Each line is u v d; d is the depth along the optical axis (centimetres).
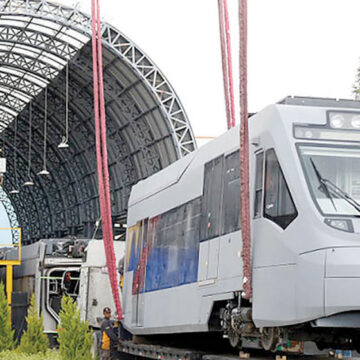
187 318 1880
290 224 1423
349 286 1317
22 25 5981
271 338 1515
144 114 5922
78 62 6172
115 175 6919
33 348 3030
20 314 3941
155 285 2191
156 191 2284
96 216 7900
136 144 6328
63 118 7531
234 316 1590
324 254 1343
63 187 8712
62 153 8269
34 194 9719
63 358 2605
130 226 2578
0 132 8931
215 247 1725
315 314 1342
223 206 1705
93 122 7162
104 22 5441
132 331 2422
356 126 1495
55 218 9194
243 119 1474
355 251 1332
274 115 1513
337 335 1503
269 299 1458
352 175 1447
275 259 1449
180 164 2091
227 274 1638
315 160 1449
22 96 7738
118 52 5466
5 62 6756
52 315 3678
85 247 3669
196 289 1825
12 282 4394
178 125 5653
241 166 1495
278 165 1477
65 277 3656
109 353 2597
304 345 1569
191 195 1941
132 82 5778
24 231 10981
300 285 1373
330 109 1496
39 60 6675
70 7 5366
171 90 5603
